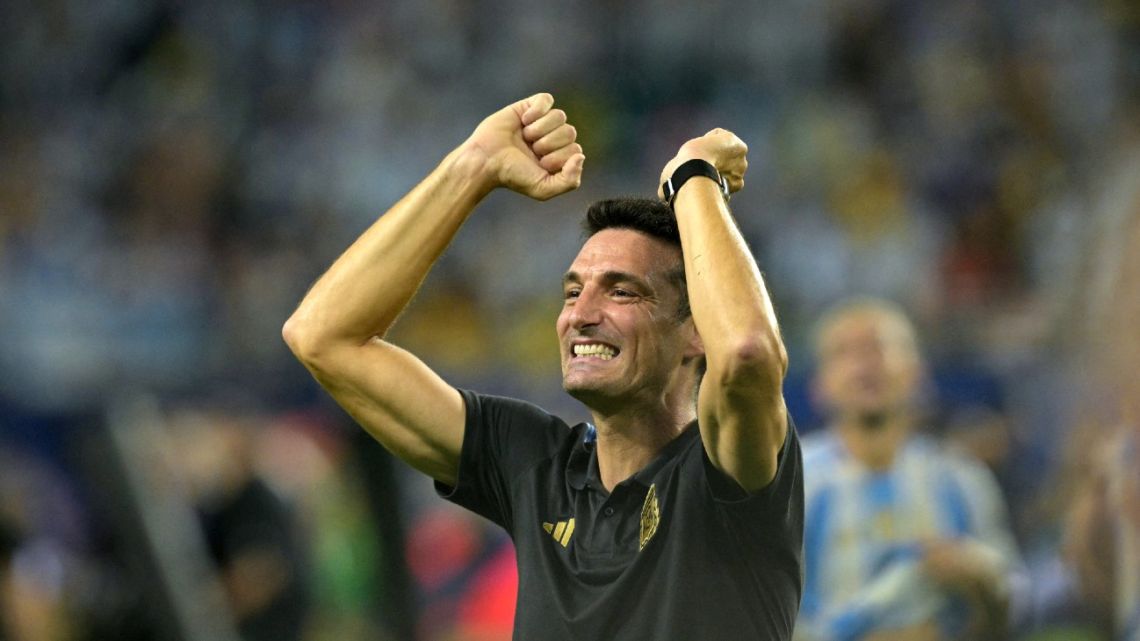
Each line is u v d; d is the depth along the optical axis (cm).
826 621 962
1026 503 1119
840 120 2530
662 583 475
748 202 2341
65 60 2817
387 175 2619
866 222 2286
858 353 982
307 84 2806
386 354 540
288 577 1255
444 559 1342
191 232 2517
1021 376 1339
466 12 2845
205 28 2869
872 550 964
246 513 1256
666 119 2661
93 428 895
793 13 2705
